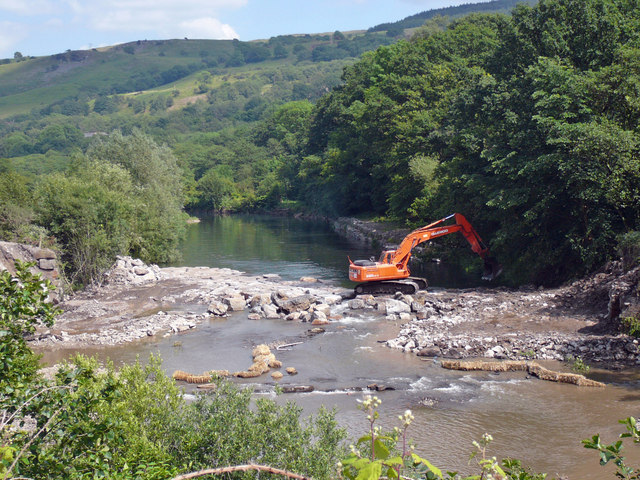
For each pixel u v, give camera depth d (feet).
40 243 137.49
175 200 215.51
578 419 60.95
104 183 175.42
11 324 27.71
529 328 91.15
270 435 37.24
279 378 78.07
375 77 321.32
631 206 108.99
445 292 123.13
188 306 124.88
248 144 561.02
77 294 138.92
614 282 90.53
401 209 222.48
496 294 115.85
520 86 131.44
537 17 139.85
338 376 78.33
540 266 121.70
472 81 157.28
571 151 108.37
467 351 84.33
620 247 100.37
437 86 227.20
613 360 77.15
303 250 207.82
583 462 52.01
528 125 123.54
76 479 24.81
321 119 398.42
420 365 81.10
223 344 96.07
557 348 81.56
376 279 123.24
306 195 385.09
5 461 22.02
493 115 134.10
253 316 112.88
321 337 97.45
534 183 117.29
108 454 25.70
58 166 549.54
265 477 34.12
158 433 37.50
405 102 238.27
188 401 69.15
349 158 301.22
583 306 98.12
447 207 153.99
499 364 77.41
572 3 134.41
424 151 211.00
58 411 25.70
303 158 409.69
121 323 112.06
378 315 111.34
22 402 26.23
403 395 70.28
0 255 123.03
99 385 37.29
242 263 181.88
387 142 239.09
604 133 104.12
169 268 171.94
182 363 86.53
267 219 373.40
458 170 145.89
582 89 115.34
